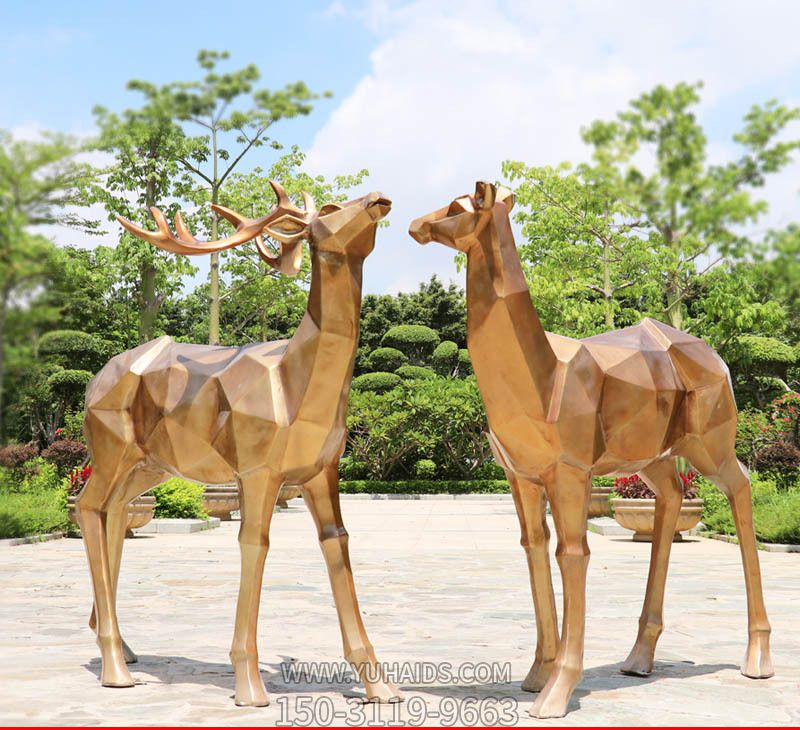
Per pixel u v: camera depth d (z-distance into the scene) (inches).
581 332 675.4
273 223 159.5
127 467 173.8
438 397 1037.8
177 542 515.8
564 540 151.2
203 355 169.3
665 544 184.1
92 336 684.1
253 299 839.1
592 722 142.6
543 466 153.9
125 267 621.6
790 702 157.3
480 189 149.2
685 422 174.6
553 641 164.1
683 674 181.8
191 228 679.1
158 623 248.5
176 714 147.1
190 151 609.3
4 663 191.6
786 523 479.8
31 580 353.4
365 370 1384.1
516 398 150.9
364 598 299.0
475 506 874.8
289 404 153.5
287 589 323.6
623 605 284.2
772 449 609.3
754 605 181.5
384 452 1058.1
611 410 159.0
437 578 354.6
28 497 558.6
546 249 682.2
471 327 153.3
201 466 163.6
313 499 162.4
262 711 149.3
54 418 890.7
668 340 174.1
